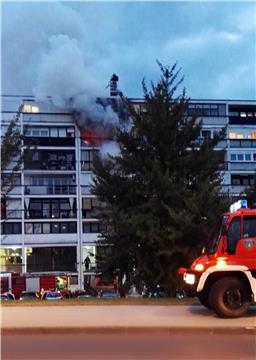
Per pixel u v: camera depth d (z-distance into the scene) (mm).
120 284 23203
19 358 9156
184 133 22141
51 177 67438
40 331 11812
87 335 11648
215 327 11859
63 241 66562
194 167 21734
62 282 61031
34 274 60000
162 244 20719
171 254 20750
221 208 20703
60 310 14641
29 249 65812
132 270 22859
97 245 23422
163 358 9062
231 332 11797
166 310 14594
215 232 13953
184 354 9453
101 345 10430
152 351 9758
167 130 21875
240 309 13227
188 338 11227
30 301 16797
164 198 21016
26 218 66062
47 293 49438
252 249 13414
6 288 54281
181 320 12852
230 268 13219
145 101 22703
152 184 21062
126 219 20625
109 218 21109
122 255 22266
